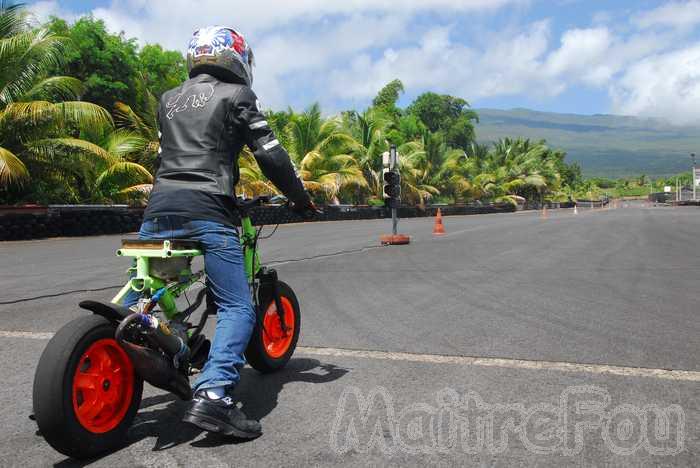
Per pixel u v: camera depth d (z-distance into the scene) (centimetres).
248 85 296
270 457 239
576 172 13438
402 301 601
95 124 1795
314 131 3156
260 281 340
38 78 1855
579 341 425
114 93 2358
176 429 271
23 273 842
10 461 239
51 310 568
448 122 7900
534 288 679
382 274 815
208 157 266
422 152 4047
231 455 242
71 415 224
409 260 998
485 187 6294
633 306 561
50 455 245
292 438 258
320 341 433
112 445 241
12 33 1778
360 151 3594
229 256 267
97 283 742
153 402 308
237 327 265
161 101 286
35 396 220
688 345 411
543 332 455
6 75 1728
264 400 306
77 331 229
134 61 2680
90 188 2006
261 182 2419
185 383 252
